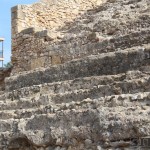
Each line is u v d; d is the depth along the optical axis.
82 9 21.77
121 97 9.82
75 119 10.22
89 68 12.52
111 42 13.52
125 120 9.15
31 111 11.93
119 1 18.41
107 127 9.39
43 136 10.71
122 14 15.80
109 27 15.14
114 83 10.63
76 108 10.64
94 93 11.00
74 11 21.50
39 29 17.97
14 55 18.62
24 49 18.11
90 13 19.72
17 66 18.42
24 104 12.81
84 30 16.33
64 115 10.50
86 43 15.00
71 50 15.43
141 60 11.12
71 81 12.28
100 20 16.16
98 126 9.59
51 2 20.86
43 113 11.51
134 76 10.65
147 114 8.95
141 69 11.01
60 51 15.95
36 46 17.42
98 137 9.55
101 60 12.20
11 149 11.61
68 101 11.62
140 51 11.19
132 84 10.25
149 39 12.35
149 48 11.01
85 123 9.95
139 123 8.91
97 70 12.27
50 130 10.62
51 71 13.77
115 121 9.30
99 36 14.77
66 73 13.23
